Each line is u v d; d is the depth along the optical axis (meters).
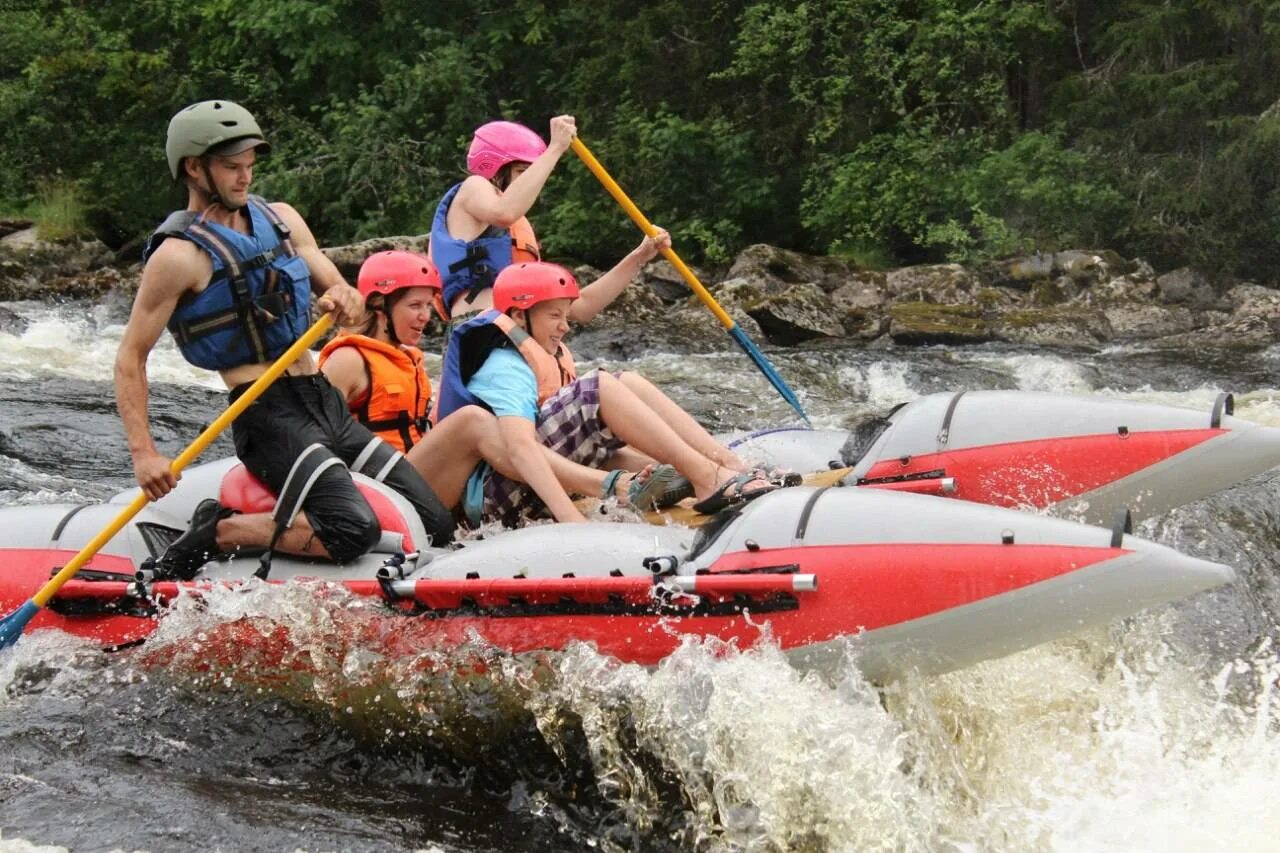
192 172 11.95
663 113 48.94
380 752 11.46
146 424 11.93
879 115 47.09
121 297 41.66
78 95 56.38
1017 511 10.84
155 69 56.19
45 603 12.22
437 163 52.25
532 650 11.02
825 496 11.10
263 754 11.53
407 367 14.15
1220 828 10.19
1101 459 13.73
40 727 11.69
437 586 11.26
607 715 10.70
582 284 43.53
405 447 14.15
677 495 13.29
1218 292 41.50
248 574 12.26
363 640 11.50
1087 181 42.88
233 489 12.55
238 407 11.88
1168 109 42.56
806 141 47.59
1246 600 14.55
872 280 40.44
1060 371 29.95
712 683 10.41
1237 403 25.72
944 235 42.59
